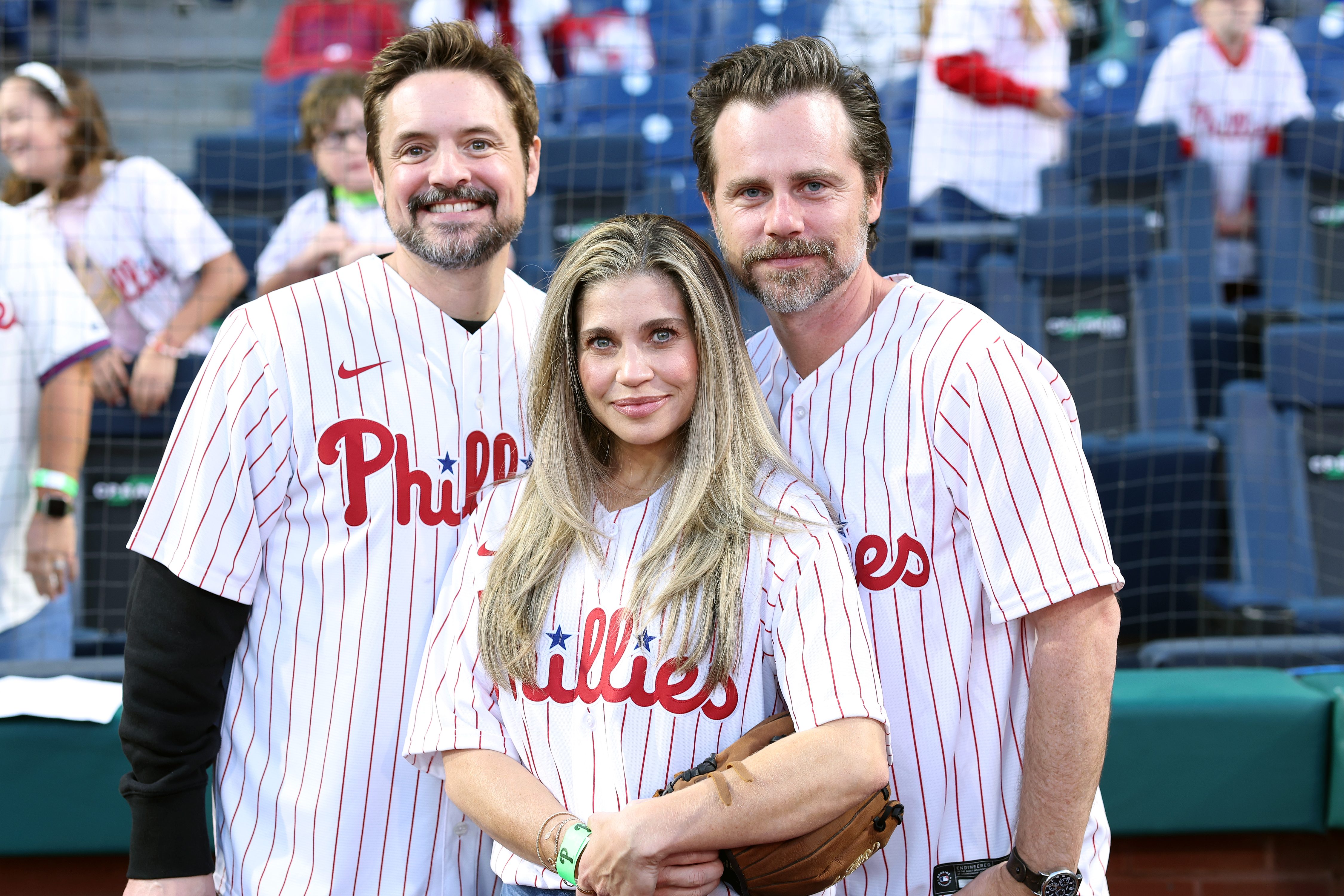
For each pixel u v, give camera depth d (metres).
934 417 1.50
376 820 1.62
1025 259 3.83
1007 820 1.54
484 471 1.68
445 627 1.53
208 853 1.62
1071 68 5.00
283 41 4.87
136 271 3.48
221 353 1.64
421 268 1.70
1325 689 2.29
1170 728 2.25
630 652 1.42
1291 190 4.38
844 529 1.53
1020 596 1.46
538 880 1.44
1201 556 3.31
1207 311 3.96
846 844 1.34
